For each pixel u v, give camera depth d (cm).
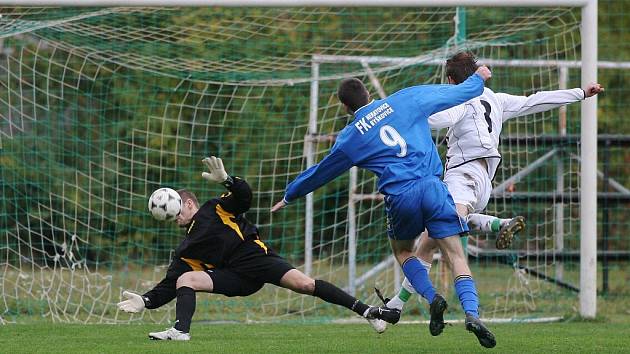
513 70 4647
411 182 2145
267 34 4306
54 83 4944
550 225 4522
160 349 2291
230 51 4519
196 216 2481
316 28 4806
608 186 4362
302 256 4941
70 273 3909
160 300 2502
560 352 2289
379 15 4922
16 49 4881
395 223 2189
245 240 2473
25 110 4909
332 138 3956
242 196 2436
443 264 3794
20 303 3672
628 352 2291
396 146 2172
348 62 4041
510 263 3994
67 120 4953
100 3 3275
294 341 2556
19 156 4784
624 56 5853
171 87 4897
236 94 4912
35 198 4538
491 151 2498
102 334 2759
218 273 2462
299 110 4712
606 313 3519
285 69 4050
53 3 3266
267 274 2456
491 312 3572
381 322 2452
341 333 2833
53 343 2475
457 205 2436
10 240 4784
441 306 2083
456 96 2236
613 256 4031
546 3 3284
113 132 4931
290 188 2273
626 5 5859
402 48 4675
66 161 4938
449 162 2525
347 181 4806
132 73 4888
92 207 4875
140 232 4816
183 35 4316
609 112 5678
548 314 3494
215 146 4909
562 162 4059
